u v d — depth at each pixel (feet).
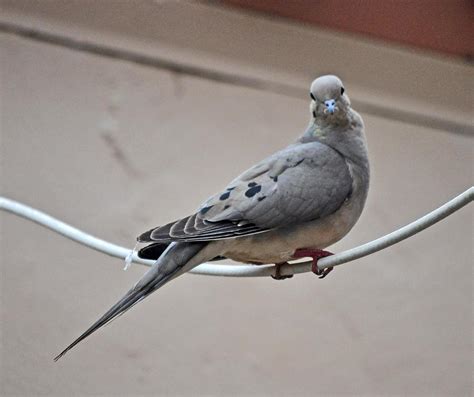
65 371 36.19
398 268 39.37
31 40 39.14
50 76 38.99
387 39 39.91
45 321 36.52
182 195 38.65
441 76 40.73
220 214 25.94
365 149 28.66
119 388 36.42
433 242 39.93
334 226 27.25
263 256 26.84
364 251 24.72
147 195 38.40
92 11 38.93
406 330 38.68
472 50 40.52
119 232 37.78
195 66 39.91
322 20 39.37
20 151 38.06
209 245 25.94
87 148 38.58
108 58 39.55
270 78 40.19
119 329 37.04
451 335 38.96
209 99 39.81
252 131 39.75
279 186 26.71
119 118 39.06
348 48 39.93
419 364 38.34
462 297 39.45
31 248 37.11
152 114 39.32
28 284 36.81
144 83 39.60
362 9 39.70
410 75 40.60
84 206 37.91
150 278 24.91
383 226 39.91
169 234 25.07
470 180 40.98
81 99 38.99
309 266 26.08
